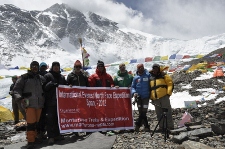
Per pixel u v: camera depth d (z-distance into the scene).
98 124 5.91
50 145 5.05
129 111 6.21
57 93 5.51
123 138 5.34
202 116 7.41
